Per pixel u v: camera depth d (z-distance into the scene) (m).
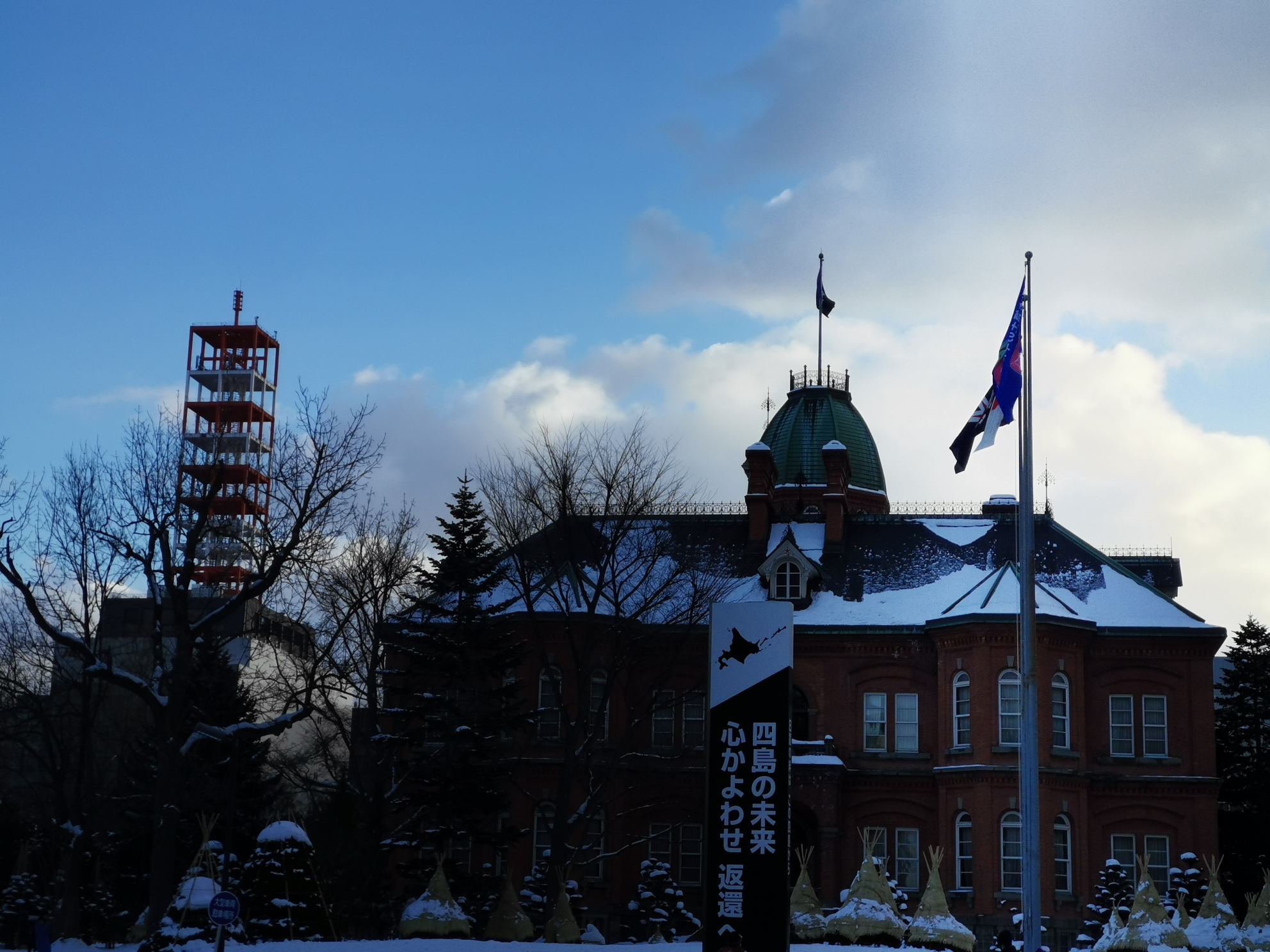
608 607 63.09
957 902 59.81
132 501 47.22
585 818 51.75
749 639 30.64
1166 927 43.06
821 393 86.06
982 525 68.88
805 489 81.12
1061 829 60.53
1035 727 37.16
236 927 36.09
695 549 65.44
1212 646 62.84
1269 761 70.88
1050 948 58.31
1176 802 61.78
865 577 67.06
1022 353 39.66
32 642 57.72
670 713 64.31
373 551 57.56
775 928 29.56
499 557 54.91
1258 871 68.38
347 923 45.88
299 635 61.78
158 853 39.06
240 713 56.53
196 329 118.50
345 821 48.25
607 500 55.06
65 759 53.25
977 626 61.59
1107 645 63.59
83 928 55.28
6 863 64.56
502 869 61.09
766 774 30.08
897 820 62.59
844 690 64.25
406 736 52.16
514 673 63.22
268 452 110.81
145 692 40.09
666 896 54.72
